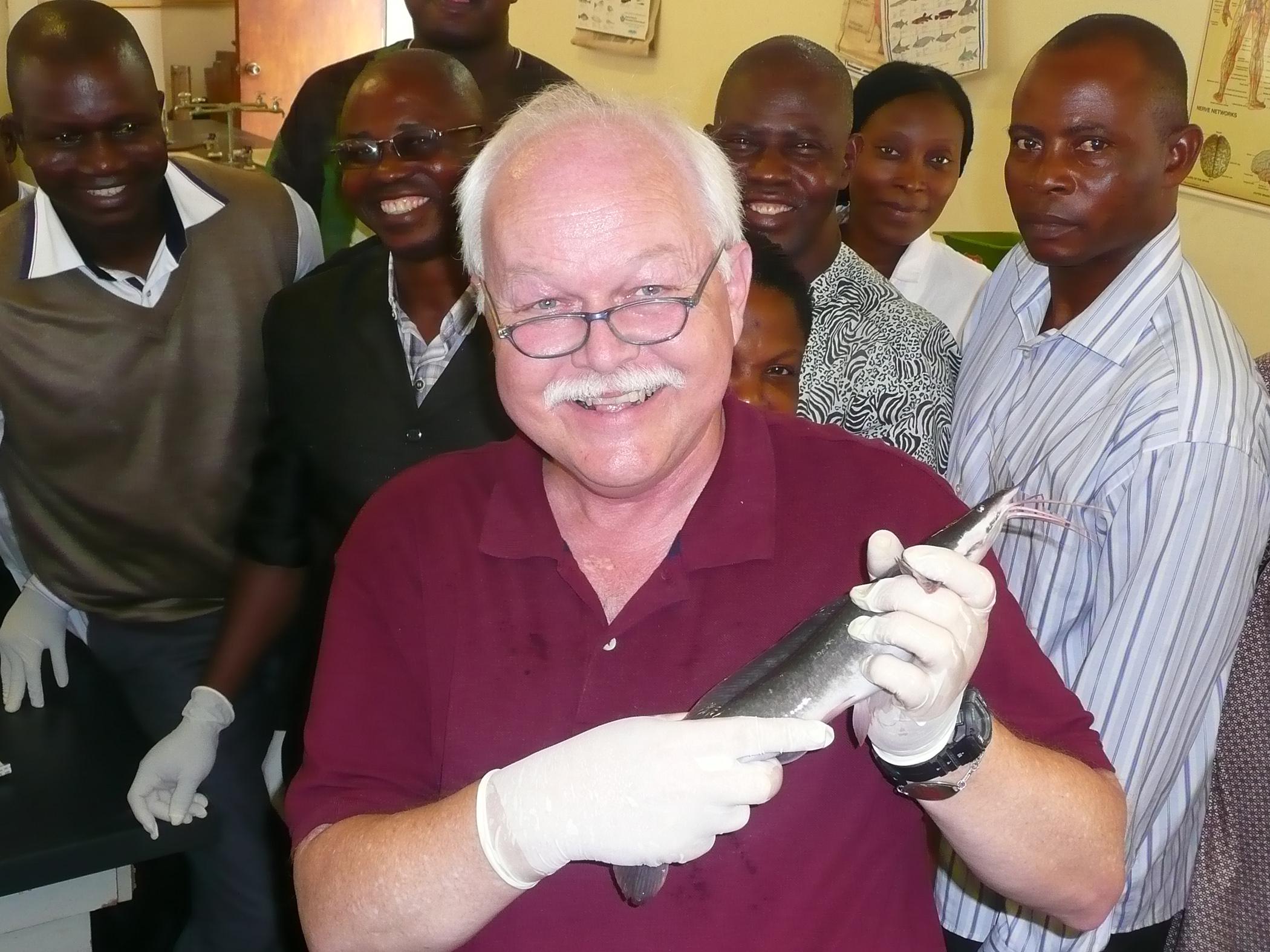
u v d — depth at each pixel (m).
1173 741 1.49
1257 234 2.78
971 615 0.99
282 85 5.89
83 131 2.07
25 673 2.25
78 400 2.30
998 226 3.47
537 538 1.23
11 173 2.72
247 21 5.79
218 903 2.54
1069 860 1.09
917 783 1.04
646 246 1.10
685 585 1.18
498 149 1.17
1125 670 1.47
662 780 0.96
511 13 5.18
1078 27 1.66
